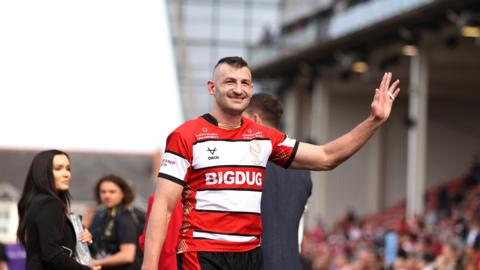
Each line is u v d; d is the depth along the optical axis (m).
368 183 63.94
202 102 74.69
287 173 10.28
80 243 10.95
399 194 64.12
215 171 8.14
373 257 33.06
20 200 10.91
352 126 62.34
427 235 34.94
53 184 10.81
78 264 10.69
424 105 48.50
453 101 63.88
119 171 88.56
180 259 8.19
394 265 28.95
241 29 73.69
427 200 59.06
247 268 8.20
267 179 10.23
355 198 63.78
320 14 55.56
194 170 8.16
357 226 52.97
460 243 29.56
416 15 42.41
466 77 57.31
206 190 8.14
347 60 51.72
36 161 10.84
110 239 13.84
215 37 73.81
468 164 63.62
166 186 8.12
